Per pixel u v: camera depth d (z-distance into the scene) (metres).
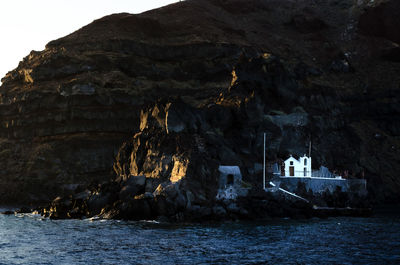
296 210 81.12
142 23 181.50
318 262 46.03
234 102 99.06
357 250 51.59
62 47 163.88
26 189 131.88
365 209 86.62
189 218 72.94
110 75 152.25
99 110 144.00
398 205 126.81
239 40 195.38
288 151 103.56
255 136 95.81
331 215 84.69
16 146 145.88
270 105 103.44
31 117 147.75
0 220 78.88
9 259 47.12
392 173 151.50
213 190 77.62
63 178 132.62
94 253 49.91
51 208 87.88
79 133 142.75
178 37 179.50
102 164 136.88
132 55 163.38
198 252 50.19
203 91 155.75
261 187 87.81
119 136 142.75
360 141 140.75
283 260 46.75
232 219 75.19
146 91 151.38
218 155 87.75
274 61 111.31
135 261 46.25
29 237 59.97
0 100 157.38
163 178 83.19
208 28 198.50
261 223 72.25
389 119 179.12
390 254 49.69
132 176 83.44
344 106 174.12
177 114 89.56
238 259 47.12
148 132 94.19
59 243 55.62
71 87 145.12
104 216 78.12
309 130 110.44
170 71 162.38
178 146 84.69
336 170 112.38
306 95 127.75
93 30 179.62
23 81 163.75
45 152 137.88
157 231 63.94
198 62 164.50
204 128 91.56
